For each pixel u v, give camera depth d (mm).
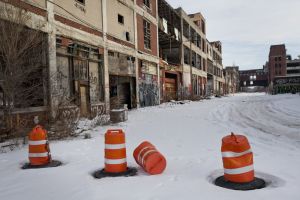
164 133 10656
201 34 56781
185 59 44250
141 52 25703
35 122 10273
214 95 61969
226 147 4730
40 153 6406
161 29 33438
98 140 9383
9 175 5781
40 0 12914
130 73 23391
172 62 41625
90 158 6953
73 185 4969
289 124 12578
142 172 5605
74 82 15633
